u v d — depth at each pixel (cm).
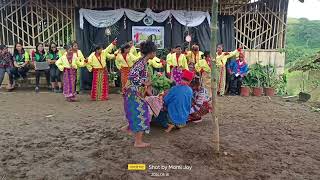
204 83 895
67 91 851
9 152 479
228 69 995
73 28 1026
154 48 467
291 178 412
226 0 1054
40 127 607
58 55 964
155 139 545
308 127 640
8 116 682
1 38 1014
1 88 1012
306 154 493
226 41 1077
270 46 1120
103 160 456
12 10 998
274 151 502
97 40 1021
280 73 1122
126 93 483
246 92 977
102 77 871
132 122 486
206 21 1059
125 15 1016
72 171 420
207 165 445
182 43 1053
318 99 945
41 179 397
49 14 1015
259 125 645
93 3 1010
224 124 645
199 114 646
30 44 1025
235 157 471
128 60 874
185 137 556
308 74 1008
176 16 1031
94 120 662
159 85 604
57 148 499
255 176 414
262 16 1094
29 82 1044
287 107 828
